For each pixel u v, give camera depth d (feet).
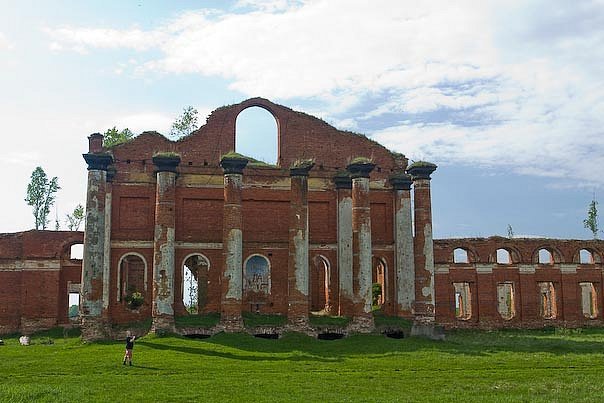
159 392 73.61
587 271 191.52
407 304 151.43
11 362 99.60
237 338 124.47
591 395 72.74
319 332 135.23
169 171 133.28
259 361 103.19
